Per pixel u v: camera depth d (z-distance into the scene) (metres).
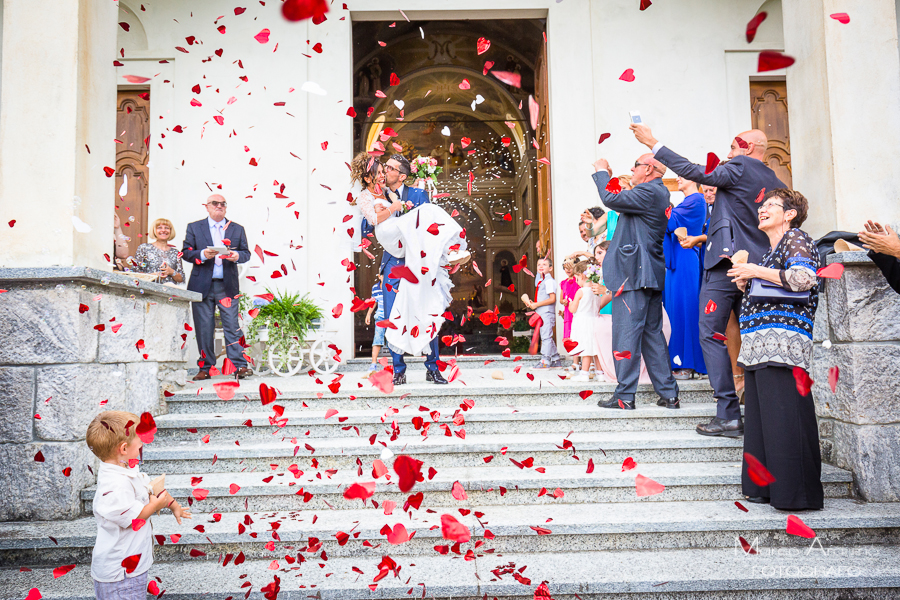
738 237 3.31
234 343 5.21
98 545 2.11
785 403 2.75
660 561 2.56
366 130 10.24
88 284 3.18
